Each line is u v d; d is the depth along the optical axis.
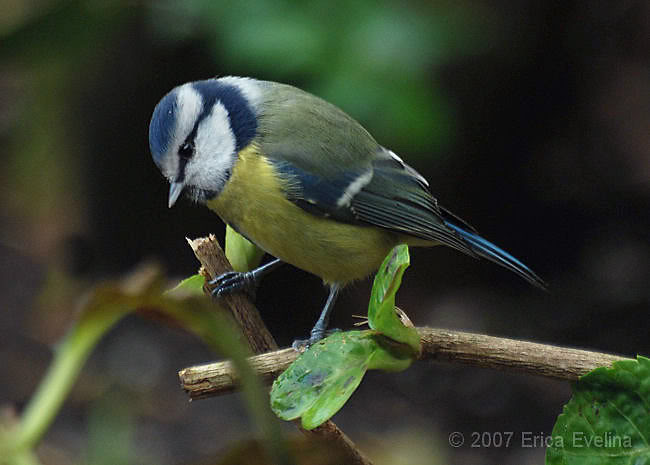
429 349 2.68
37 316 11.76
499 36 11.91
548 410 11.02
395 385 11.62
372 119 9.20
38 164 13.25
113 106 12.70
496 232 13.59
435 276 13.34
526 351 2.72
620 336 12.16
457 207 13.27
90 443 1.24
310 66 9.21
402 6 9.58
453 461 9.95
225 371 2.53
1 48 11.04
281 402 2.27
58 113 13.12
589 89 13.36
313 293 12.96
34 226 13.11
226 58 9.40
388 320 2.36
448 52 9.70
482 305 12.97
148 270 1.33
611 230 13.55
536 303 13.02
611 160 13.43
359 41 9.29
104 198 13.09
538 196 13.48
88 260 12.93
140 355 11.41
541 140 13.35
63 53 11.31
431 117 9.28
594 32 13.09
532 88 12.91
